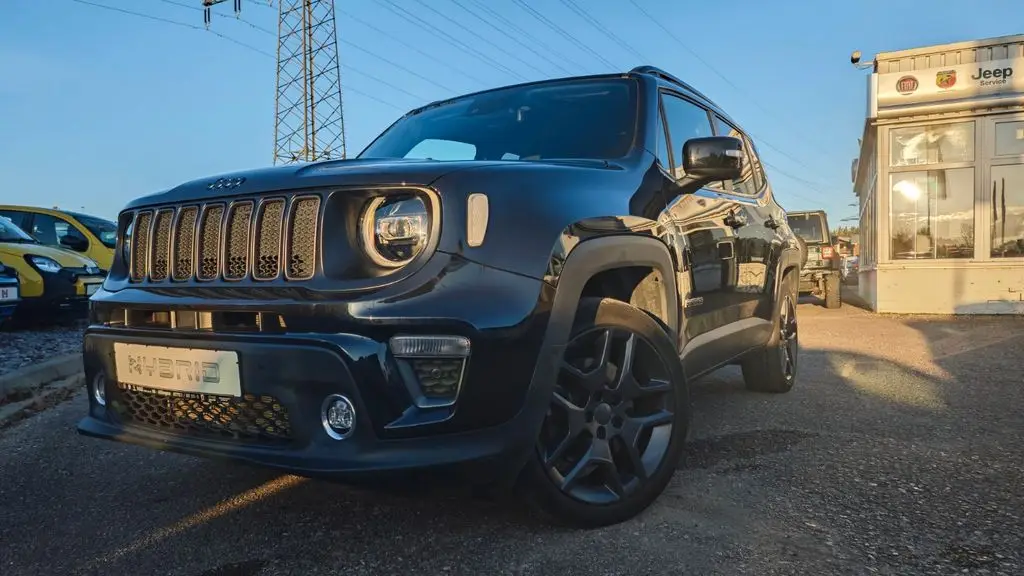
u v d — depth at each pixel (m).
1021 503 2.92
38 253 8.65
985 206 11.53
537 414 2.34
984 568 2.35
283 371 2.24
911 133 11.98
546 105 3.70
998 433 3.97
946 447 3.72
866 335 8.70
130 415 2.71
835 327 9.74
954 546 2.51
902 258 12.07
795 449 3.70
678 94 3.96
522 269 2.32
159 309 2.51
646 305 3.05
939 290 11.72
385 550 2.51
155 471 3.49
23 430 4.36
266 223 2.45
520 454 2.31
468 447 2.22
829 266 13.39
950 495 3.01
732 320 4.04
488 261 2.28
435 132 3.82
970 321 10.26
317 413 2.25
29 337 8.25
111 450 3.88
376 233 2.30
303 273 2.35
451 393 2.24
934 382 5.46
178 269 2.67
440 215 2.26
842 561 2.39
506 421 2.28
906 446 3.74
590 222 2.61
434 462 2.17
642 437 2.84
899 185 12.05
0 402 4.97
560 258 2.43
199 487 3.23
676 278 3.16
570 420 2.53
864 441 3.85
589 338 2.59
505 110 3.78
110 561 2.50
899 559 2.41
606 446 2.65
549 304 2.37
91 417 2.82
